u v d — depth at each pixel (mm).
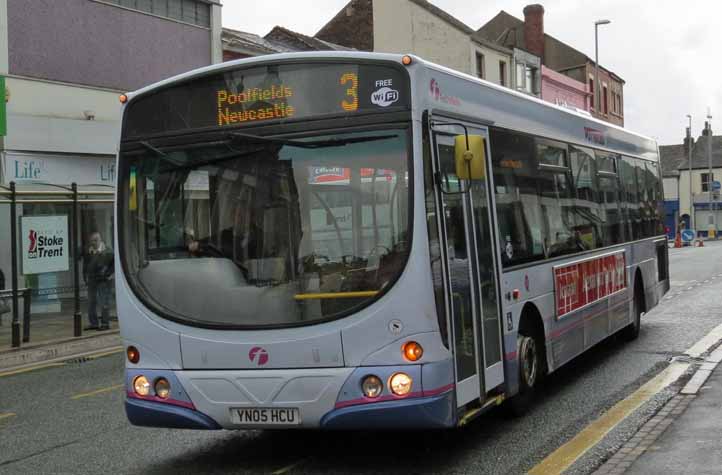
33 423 9336
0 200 15781
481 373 7195
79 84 22016
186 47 25422
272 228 6605
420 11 45750
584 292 10547
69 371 13250
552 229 9500
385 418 6254
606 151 12227
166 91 7070
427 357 6285
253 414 6527
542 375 8992
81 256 17797
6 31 20219
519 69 52312
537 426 8281
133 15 23609
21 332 16969
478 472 6750
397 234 6344
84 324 18000
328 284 6414
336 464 7145
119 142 7199
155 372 6816
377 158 6469
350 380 6309
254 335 6512
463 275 6969
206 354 6637
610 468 6457
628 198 13398
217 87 6914
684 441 7156
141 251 6984
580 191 10781
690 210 92375
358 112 6555
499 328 7715
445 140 6988
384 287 6305
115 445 8125
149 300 6855
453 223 6902
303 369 6414
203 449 7852
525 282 8477
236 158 6777
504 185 8195
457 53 46500
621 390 9969
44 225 17109
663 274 16016
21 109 20609
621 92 73375
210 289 6695
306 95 6676
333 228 6477
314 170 6578
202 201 6836
